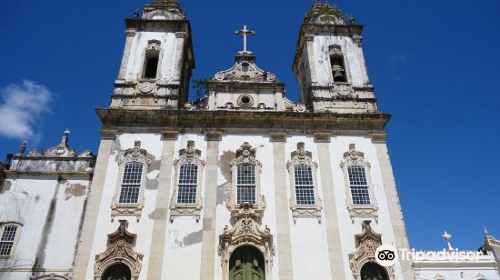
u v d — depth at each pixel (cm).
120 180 2050
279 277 1841
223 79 2458
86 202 2153
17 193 2161
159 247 1878
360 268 1886
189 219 1956
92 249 1867
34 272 1977
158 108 2302
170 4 2753
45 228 2078
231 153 2159
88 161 2272
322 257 1898
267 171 2116
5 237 2058
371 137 2255
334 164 2159
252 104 2366
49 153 2295
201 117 2236
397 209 2045
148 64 2577
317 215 2002
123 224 1917
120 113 2217
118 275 1850
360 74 2517
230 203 2008
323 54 2583
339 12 2808
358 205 2045
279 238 1928
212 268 1842
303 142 2216
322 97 2402
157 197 2006
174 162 2114
